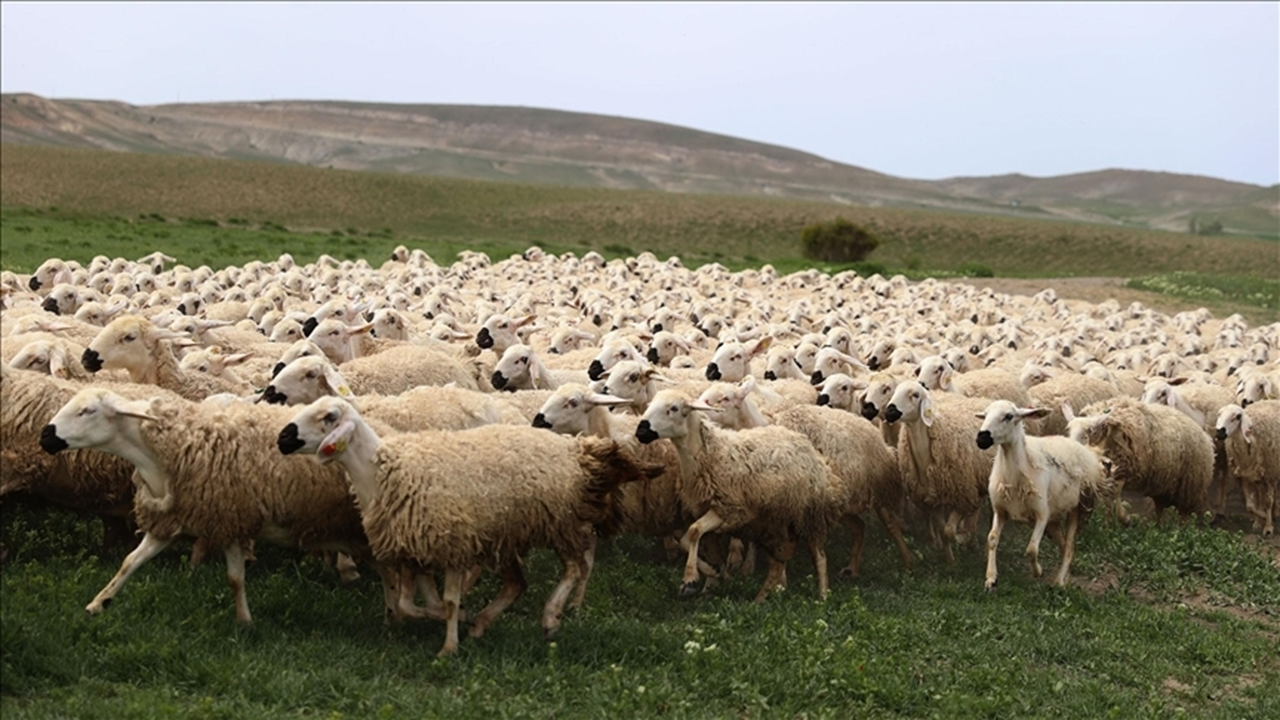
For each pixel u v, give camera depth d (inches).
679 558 554.3
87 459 450.3
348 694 363.6
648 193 4808.1
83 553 456.8
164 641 382.3
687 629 449.1
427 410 487.5
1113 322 1339.8
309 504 419.2
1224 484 720.3
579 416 511.2
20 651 358.6
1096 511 656.4
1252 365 872.9
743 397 570.6
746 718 385.7
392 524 398.0
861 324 1075.3
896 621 475.8
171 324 632.4
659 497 524.7
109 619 389.7
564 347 767.7
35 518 494.6
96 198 3459.6
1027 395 721.6
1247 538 677.3
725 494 501.4
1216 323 1378.0
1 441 446.6
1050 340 1039.0
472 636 419.8
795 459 514.6
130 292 938.7
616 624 441.7
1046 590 544.1
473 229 3759.8
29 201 3262.8
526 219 3993.6
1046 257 3769.7
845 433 561.0
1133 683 449.4
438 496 396.5
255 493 409.7
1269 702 434.9
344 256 1951.3
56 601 401.7
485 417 502.3
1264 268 3659.0
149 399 413.4
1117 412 650.8
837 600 505.7
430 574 430.9
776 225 4072.3
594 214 4128.9
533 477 415.5
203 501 406.0
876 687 407.2
